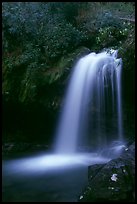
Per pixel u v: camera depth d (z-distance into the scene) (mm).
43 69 8664
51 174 6957
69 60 8375
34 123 9031
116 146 7879
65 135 8602
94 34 9625
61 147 8641
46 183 6406
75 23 10320
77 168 7363
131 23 9570
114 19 9711
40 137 9102
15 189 6098
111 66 7949
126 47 7887
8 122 9164
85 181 6445
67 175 6852
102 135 8391
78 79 8227
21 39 9625
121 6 11344
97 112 8195
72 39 9258
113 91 7996
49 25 9703
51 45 9109
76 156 8289
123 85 7914
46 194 5844
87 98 8203
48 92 8484
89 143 8461
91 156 8133
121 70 7777
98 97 8125
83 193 5199
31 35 9641
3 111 9094
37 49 9227
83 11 10719
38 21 9898
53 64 8812
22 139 9164
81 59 8430
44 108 8578
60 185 6266
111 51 8281
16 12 9984
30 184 6363
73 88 8258
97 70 8109
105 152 7797
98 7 11273
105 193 4859
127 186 4938
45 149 8867
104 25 9656
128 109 8133
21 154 8539
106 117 8219
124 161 5598
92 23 9938
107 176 5168
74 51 8891
